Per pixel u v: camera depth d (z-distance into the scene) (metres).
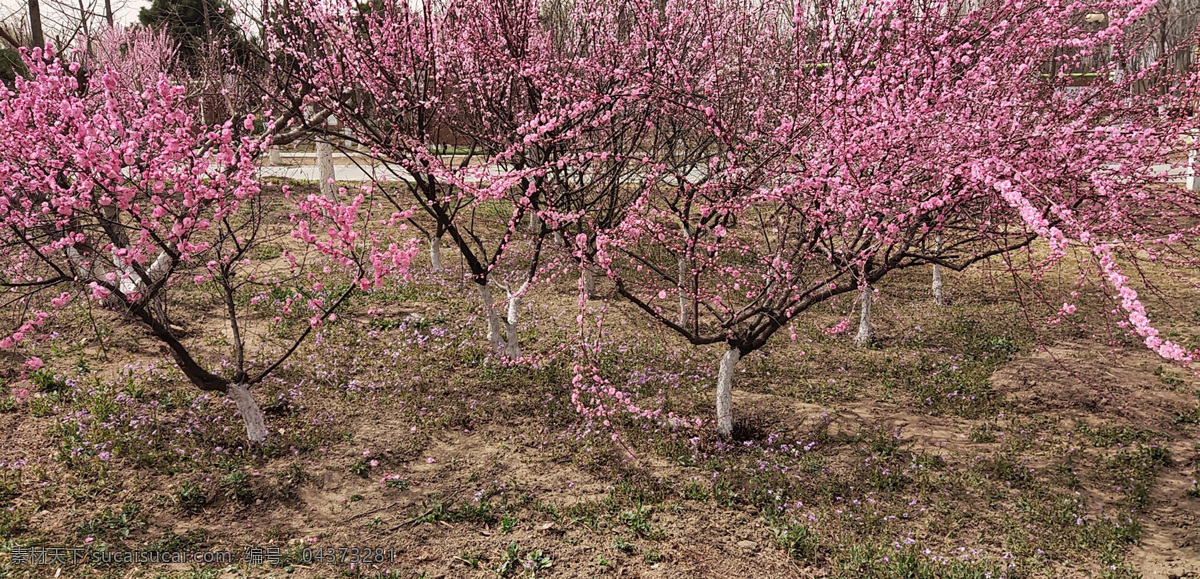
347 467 5.80
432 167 6.01
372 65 6.59
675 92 5.86
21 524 4.80
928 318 9.93
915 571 4.63
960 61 5.23
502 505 5.38
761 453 6.27
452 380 7.45
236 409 6.53
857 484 5.75
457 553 4.82
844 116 4.98
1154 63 5.67
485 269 7.64
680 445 6.32
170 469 5.54
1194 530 5.15
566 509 5.33
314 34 6.57
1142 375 7.91
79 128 4.44
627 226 5.60
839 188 4.74
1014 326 9.54
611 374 7.71
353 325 8.68
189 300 9.16
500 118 7.14
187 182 4.67
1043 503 5.50
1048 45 5.57
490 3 6.98
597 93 6.80
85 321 8.10
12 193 4.70
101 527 4.84
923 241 5.49
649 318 8.95
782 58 6.86
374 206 13.66
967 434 6.68
